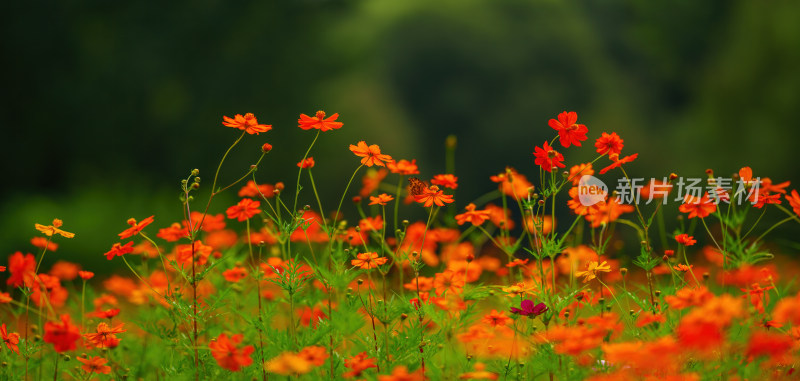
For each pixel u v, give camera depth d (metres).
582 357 2.03
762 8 16.08
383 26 35.75
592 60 37.19
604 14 40.16
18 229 9.13
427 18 35.75
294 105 17.50
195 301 2.26
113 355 2.64
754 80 15.54
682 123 25.72
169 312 2.43
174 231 2.63
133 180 14.84
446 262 3.24
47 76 15.34
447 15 35.84
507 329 2.45
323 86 18.81
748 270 2.09
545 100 34.78
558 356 2.15
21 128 15.33
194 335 2.28
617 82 36.69
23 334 2.89
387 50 35.28
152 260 3.61
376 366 2.19
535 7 37.31
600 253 2.49
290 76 17.41
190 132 16.67
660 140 30.11
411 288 2.57
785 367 2.09
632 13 36.72
